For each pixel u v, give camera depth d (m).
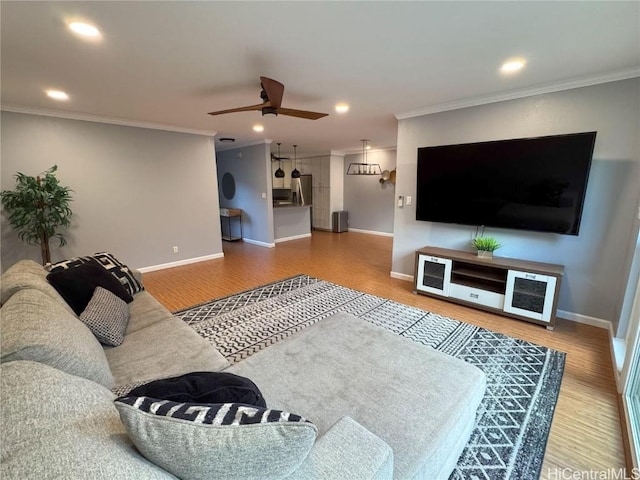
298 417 0.73
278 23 1.76
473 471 1.41
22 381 0.80
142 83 2.72
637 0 1.52
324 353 1.71
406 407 1.30
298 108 3.59
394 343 1.82
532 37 1.92
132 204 4.44
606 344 2.54
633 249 2.38
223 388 1.09
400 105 3.48
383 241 7.24
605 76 2.52
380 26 1.79
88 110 3.66
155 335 1.85
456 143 3.43
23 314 1.22
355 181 8.56
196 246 5.28
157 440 0.67
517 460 1.48
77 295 1.96
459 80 2.68
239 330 2.82
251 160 6.57
